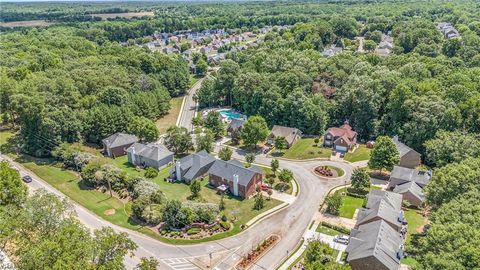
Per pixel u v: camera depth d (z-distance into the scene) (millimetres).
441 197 57406
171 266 54156
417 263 46562
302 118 103062
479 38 142500
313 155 91500
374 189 75250
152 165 86688
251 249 57656
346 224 63312
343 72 118125
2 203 56750
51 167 85688
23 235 43406
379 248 49844
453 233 43562
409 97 93250
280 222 64625
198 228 62875
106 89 106938
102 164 79125
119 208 69188
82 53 147875
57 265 35344
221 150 89188
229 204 70750
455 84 94750
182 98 144375
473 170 58250
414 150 87688
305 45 164375
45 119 88562
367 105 100250
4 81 98438
